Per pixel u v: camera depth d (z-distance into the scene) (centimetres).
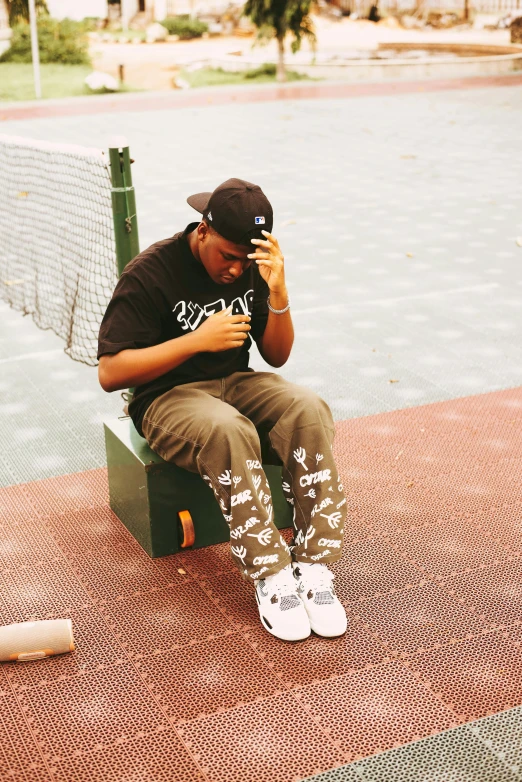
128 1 2441
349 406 469
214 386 311
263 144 1336
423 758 235
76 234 577
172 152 1270
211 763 233
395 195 996
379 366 525
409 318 610
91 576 319
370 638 285
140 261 298
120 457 340
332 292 671
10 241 639
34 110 1772
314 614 287
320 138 1388
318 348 557
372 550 334
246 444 279
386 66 2316
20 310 605
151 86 2170
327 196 995
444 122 1538
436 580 316
